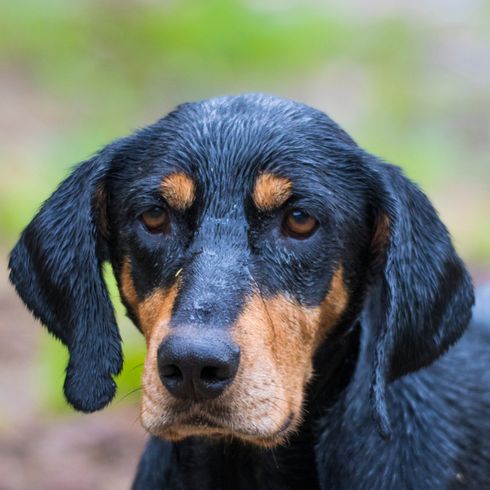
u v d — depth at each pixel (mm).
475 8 30109
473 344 9961
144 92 25297
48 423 13922
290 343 8133
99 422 13859
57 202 8797
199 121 8578
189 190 8227
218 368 7426
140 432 13648
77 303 8609
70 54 26797
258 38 27219
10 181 20297
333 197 8336
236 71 26406
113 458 13281
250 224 8172
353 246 8523
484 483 8898
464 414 9039
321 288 8312
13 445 13383
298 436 8727
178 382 7516
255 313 7809
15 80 25641
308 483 8805
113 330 8586
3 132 22797
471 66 26641
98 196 8711
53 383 14172
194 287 7746
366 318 8758
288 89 25422
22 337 15953
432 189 20828
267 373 7781
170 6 28516
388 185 8500
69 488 12648
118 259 8664
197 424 7691
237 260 7973
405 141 22766
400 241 8391
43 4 28422
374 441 8539
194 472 8852
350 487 8516
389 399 8680
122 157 8734
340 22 29047
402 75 26141
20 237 8969
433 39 28234
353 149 8648
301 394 8305
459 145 22781
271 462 8766
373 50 27500
